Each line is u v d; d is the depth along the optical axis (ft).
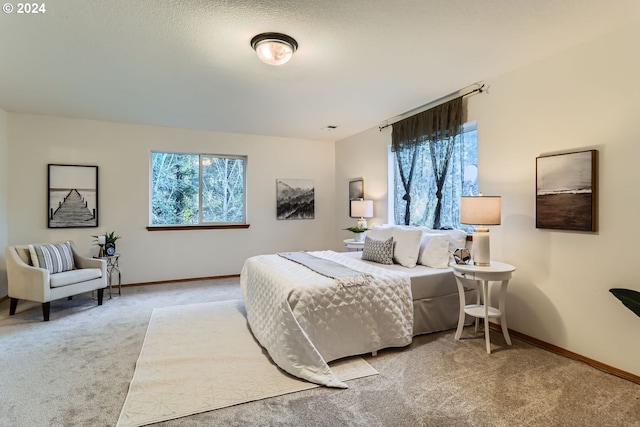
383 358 8.07
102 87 10.71
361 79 10.14
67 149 14.35
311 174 19.48
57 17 6.69
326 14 6.68
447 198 11.88
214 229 17.21
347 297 8.00
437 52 8.39
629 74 7.12
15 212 13.61
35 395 6.45
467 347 8.66
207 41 7.72
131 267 15.53
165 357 8.07
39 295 10.66
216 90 11.02
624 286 7.23
